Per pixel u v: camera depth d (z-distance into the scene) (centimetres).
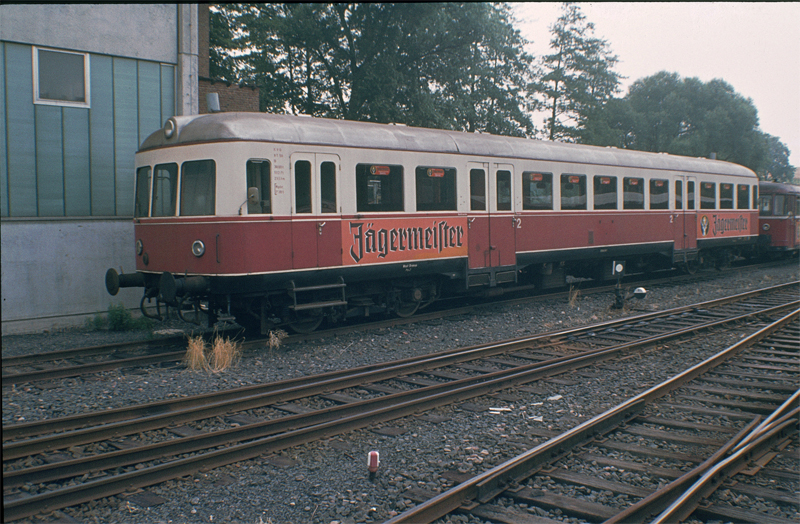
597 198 1479
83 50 1145
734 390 698
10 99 1070
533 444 531
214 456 477
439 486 447
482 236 1216
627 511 381
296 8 2816
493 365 824
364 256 1019
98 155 1175
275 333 961
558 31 4347
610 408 632
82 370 773
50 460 494
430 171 1121
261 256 890
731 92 5512
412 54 2788
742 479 458
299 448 517
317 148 952
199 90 1416
